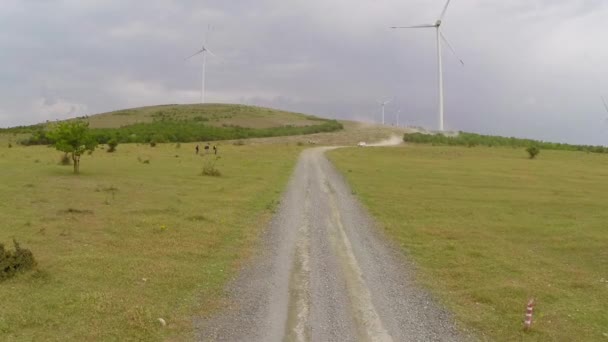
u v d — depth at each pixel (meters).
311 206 26.08
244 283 12.94
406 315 11.06
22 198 23.75
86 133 36.03
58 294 11.09
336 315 10.92
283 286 12.80
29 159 47.34
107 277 12.52
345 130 153.12
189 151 68.88
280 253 16.20
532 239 19.70
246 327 10.10
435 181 40.56
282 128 158.50
